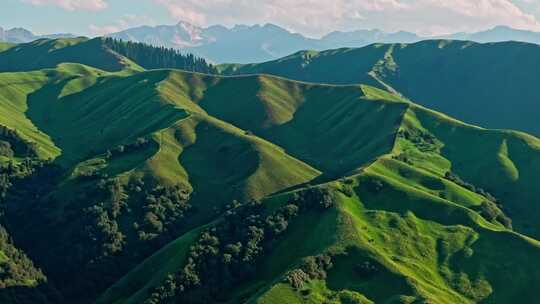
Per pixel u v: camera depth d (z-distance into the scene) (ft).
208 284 574.97
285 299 493.77
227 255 591.78
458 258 582.35
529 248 587.68
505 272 563.89
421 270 554.05
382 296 506.89
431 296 502.79
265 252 601.62
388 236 597.93
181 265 593.83
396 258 564.71
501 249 591.37
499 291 544.21
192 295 564.30
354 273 535.19
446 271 565.12
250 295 536.01
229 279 574.97
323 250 557.74
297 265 536.01
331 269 542.57
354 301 498.28
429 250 590.55
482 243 601.62
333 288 520.42
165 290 567.59
